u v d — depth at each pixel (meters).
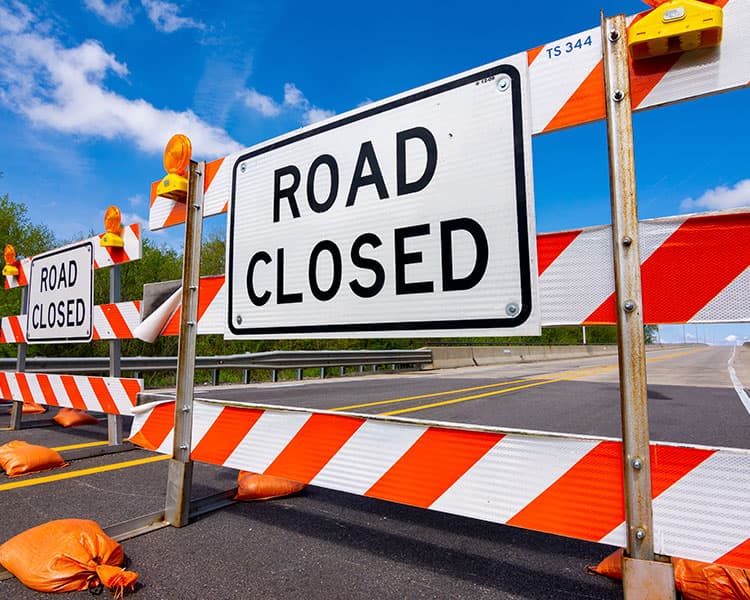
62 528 1.82
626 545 1.26
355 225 1.92
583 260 1.37
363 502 2.69
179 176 2.55
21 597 1.61
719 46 1.19
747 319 1.13
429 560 1.97
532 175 1.49
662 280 1.23
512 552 2.07
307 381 11.23
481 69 1.63
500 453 1.49
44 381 4.18
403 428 1.69
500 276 1.52
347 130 2.00
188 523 2.31
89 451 3.62
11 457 3.15
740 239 1.15
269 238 2.25
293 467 1.96
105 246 3.60
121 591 1.61
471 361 19.59
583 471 1.35
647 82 1.27
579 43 1.42
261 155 2.34
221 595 1.64
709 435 4.43
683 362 21.44
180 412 2.34
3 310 8.50
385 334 1.78
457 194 1.64
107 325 3.60
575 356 33.28
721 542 1.15
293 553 2.00
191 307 2.44
